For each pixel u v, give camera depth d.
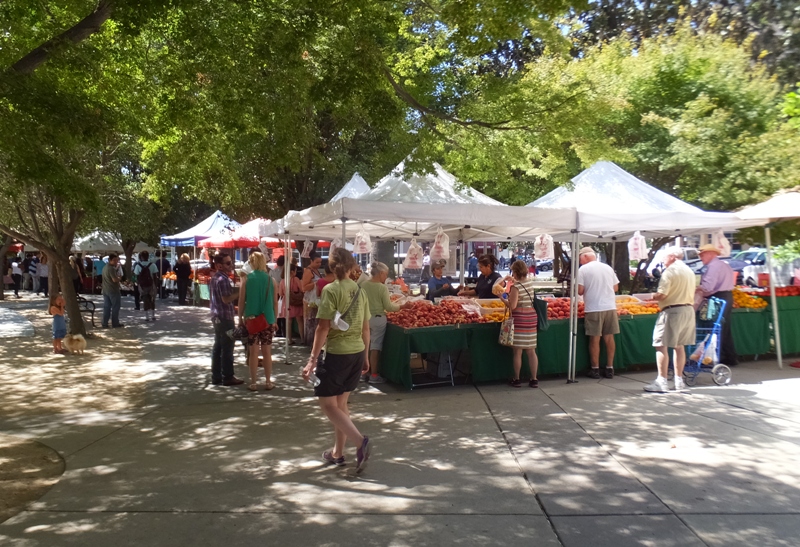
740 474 5.02
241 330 8.55
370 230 12.96
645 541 3.90
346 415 5.25
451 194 9.93
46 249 13.53
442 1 8.80
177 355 11.79
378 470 5.27
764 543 3.85
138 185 21.41
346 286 5.18
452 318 8.55
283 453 5.79
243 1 7.43
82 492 4.84
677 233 12.59
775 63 21.77
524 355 9.01
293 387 8.84
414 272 26.17
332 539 3.98
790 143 13.12
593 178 10.58
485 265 10.59
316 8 7.49
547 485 4.86
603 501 4.53
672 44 16.28
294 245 19.91
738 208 14.57
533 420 6.79
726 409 7.06
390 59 9.93
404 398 8.00
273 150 8.80
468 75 11.01
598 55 16.23
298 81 8.21
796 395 7.70
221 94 7.93
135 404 7.91
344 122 11.43
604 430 6.33
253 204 17.16
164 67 8.80
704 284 9.29
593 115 8.77
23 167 5.79
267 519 4.29
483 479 5.00
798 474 5.00
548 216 8.66
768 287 10.98
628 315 9.51
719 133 14.18
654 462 5.33
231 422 6.96
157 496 4.73
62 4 7.84
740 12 22.28
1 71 5.87
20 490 4.91
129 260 29.42
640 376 9.21
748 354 10.02
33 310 20.69
